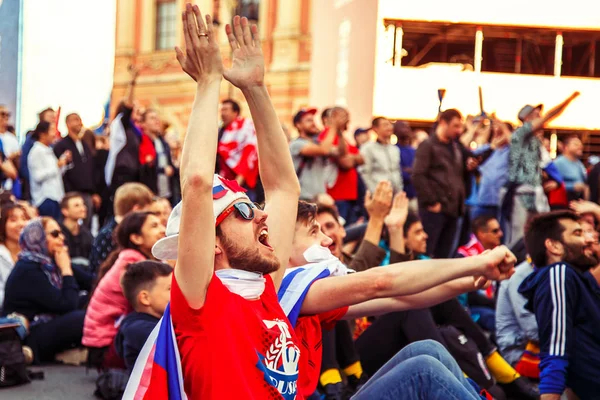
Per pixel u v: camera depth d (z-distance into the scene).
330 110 10.08
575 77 17.64
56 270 6.51
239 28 3.14
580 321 4.61
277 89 29.22
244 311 2.71
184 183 2.61
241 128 10.48
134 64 32.78
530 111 10.23
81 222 9.32
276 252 3.10
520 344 6.08
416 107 15.56
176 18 32.19
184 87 31.69
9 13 15.31
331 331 4.80
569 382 4.66
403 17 15.81
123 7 32.94
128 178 10.95
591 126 17.81
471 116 12.97
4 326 5.73
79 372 6.21
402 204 5.10
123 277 5.29
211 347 2.61
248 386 2.63
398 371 3.21
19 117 15.23
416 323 5.15
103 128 15.73
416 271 3.07
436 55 16.52
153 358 2.64
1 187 11.79
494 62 17.36
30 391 5.55
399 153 10.96
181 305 2.62
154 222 5.96
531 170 10.15
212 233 2.63
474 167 9.08
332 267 3.36
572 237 4.75
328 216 5.39
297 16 29.12
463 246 8.98
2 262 6.71
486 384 5.39
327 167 10.02
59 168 10.70
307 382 3.18
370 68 15.45
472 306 7.21
